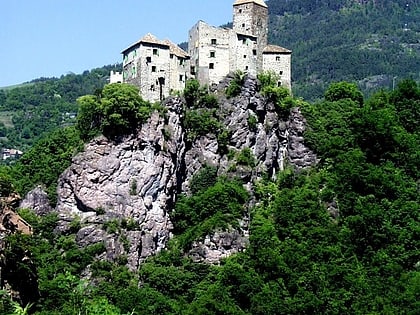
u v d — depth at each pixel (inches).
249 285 6633.9
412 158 7869.1
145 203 7751.0
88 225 7588.6
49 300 6166.3
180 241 7608.3
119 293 6894.7
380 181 7490.2
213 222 7490.2
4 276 5684.1
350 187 7593.5
